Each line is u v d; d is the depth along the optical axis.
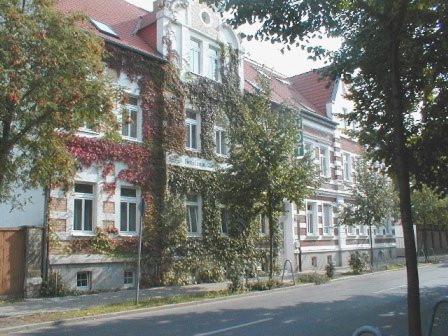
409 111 12.14
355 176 29.80
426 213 36.28
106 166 19.44
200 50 24.34
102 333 10.85
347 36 9.52
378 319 12.01
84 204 18.88
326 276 22.88
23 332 11.22
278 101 29.77
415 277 6.52
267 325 11.46
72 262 17.86
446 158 12.49
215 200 23.55
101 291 18.55
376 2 7.70
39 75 11.44
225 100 24.86
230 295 17.30
